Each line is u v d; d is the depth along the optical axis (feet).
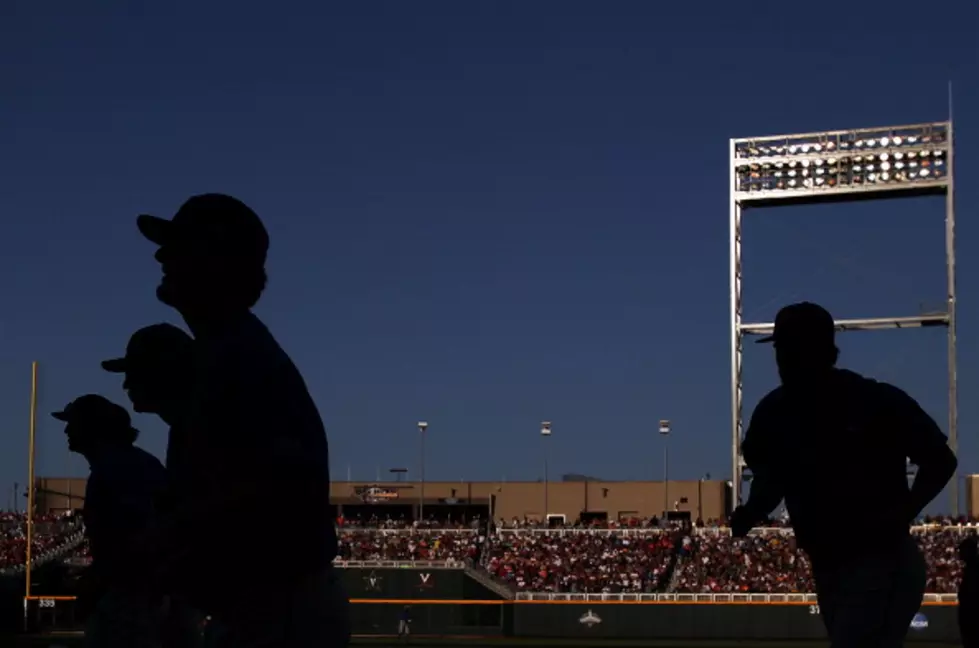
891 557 18.95
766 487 20.62
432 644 126.31
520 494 229.66
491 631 142.92
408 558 164.45
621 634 138.31
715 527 169.78
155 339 17.69
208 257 12.21
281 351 12.39
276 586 11.97
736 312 160.56
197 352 12.30
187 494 12.27
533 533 175.52
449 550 168.14
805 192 162.71
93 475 20.59
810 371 19.47
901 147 160.04
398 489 232.12
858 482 19.01
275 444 11.71
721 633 135.85
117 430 21.48
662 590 148.15
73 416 21.39
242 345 11.94
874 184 160.66
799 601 134.82
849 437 19.07
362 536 179.01
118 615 20.53
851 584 18.99
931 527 157.99
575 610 140.15
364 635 142.72
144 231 12.44
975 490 204.13
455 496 231.09
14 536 171.63
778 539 160.15
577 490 227.20
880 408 19.15
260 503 11.56
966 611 37.47
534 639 137.49
